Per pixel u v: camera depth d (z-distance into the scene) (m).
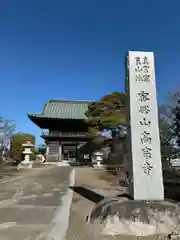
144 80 7.39
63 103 44.59
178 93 17.48
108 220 5.95
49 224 6.20
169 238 5.32
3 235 5.33
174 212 6.08
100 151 33.38
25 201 9.16
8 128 32.50
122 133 26.61
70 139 40.56
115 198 7.12
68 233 5.54
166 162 20.27
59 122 40.00
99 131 28.97
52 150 40.34
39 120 39.47
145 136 7.05
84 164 34.91
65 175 18.89
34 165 30.64
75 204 8.62
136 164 6.89
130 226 5.75
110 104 27.55
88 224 6.21
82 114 41.16
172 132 18.06
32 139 34.88
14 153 32.34
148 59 7.56
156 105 7.26
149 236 5.45
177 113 17.06
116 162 28.03
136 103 7.23
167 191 11.76
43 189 12.13
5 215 7.07
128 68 7.54
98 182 14.78
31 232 5.55
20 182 14.95
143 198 6.71
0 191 11.54
